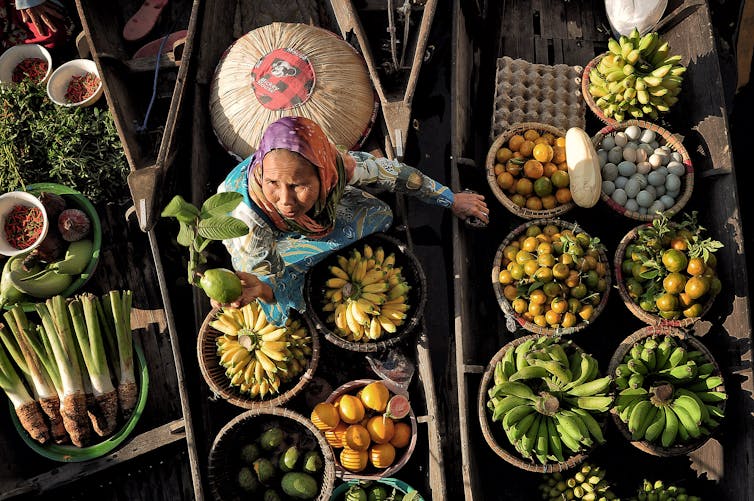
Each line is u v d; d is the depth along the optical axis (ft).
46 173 10.15
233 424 8.64
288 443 9.36
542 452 8.41
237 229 6.16
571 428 8.27
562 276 8.69
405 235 9.74
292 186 6.34
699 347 9.02
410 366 9.49
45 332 9.37
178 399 9.98
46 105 10.36
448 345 10.34
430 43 11.23
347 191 8.59
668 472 9.71
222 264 10.05
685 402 8.50
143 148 10.18
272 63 9.84
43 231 9.50
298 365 9.07
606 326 10.11
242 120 9.80
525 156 9.69
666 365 8.89
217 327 8.90
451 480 9.80
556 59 11.28
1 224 9.70
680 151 9.65
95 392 9.35
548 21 11.41
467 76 10.71
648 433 8.54
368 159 8.07
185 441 9.87
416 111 11.14
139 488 9.89
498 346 10.16
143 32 11.19
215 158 10.57
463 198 9.37
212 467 8.68
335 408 8.89
